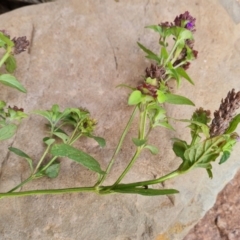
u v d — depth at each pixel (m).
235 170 0.26
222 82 0.27
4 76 0.22
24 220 0.23
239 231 0.29
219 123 0.20
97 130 0.25
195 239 0.28
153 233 0.24
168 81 0.26
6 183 0.23
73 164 0.24
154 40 0.28
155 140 0.25
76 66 0.26
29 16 0.28
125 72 0.27
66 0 0.28
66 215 0.23
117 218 0.23
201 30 0.29
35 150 0.24
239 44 0.29
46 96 0.25
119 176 0.23
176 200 0.24
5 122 0.22
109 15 0.28
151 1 0.29
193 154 0.21
